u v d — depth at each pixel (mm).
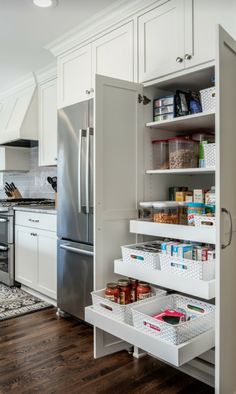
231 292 1587
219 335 1488
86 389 1769
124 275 2047
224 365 1532
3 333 2424
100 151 2039
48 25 2635
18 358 2068
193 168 2039
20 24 2611
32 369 1948
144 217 2260
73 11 2420
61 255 2727
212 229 1724
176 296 2055
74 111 2588
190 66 1967
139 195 2242
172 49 2068
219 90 1451
